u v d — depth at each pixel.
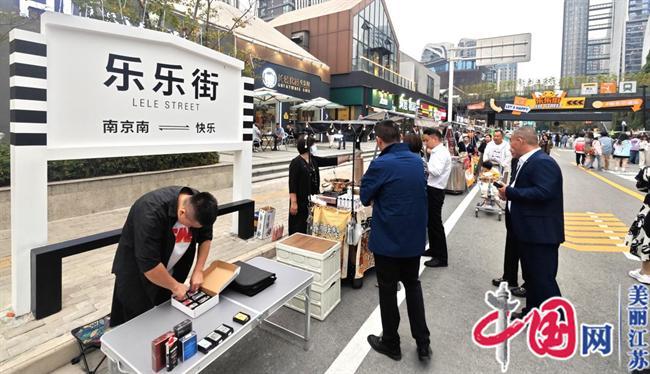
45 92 2.93
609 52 149.25
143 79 3.76
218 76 4.63
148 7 8.14
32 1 7.51
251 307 2.29
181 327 1.88
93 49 3.32
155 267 2.09
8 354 2.43
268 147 16.22
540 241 2.92
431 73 42.38
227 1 16.33
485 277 4.17
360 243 3.79
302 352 2.75
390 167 2.61
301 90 21.17
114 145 3.54
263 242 4.96
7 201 5.01
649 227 3.82
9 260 4.09
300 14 28.56
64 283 3.52
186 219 2.09
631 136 19.83
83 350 2.48
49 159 3.02
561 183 2.89
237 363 2.61
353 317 3.26
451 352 2.76
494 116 40.62
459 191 9.62
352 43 25.03
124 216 5.96
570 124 65.19
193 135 4.37
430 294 3.73
